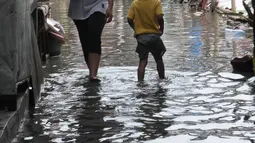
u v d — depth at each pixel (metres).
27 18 9.22
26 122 8.78
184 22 19.08
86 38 10.68
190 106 9.23
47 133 8.48
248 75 10.66
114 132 8.48
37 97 9.52
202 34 15.29
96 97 9.64
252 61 10.81
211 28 16.55
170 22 19.23
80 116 8.95
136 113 9.02
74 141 8.28
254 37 10.50
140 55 10.45
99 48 10.48
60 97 9.66
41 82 10.01
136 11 10.49
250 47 13.13
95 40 10.44
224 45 13.48
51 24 12.48
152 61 11.88
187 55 12.42
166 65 11.52
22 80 8.94
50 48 12.46
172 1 34.44
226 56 12.23
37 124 8.72
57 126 8.66
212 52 12.70
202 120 8.78
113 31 16.47
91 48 10.43
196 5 27.88
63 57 12.45
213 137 8.33
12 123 8.38
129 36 15.30
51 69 11.37
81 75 10.89
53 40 12.44
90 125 8.68
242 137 8.32
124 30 16.69
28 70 9.15
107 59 12.17
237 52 12.62
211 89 9.92
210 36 14.89
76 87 10.15
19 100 8.87
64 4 32.75
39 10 11.53
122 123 8.73
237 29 15.84
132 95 9.70
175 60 11.95
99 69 11.26
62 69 11.35
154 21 10.45
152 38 10.42
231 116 8.89
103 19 10.54
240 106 9.20
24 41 8.99
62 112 9.09
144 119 8.83
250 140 8.25
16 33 8.57
